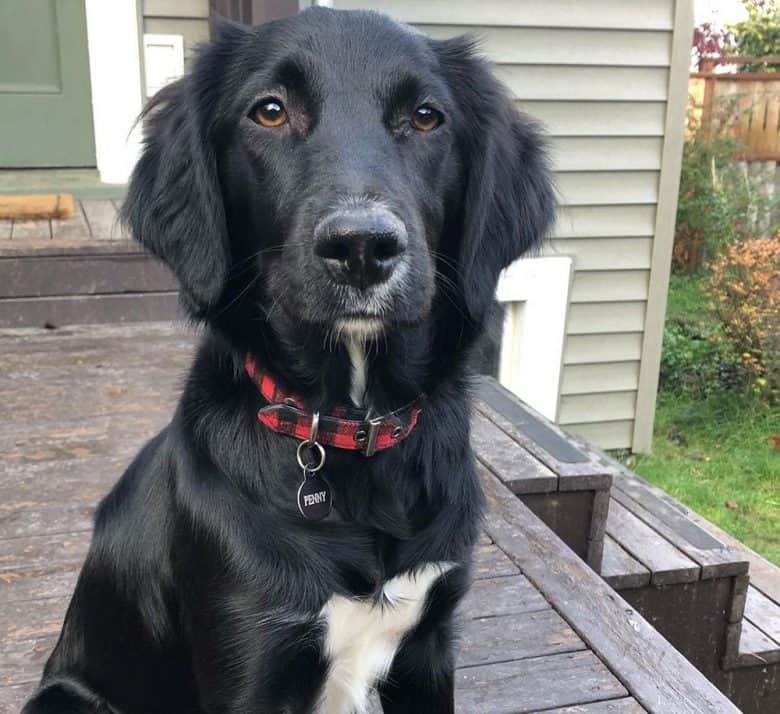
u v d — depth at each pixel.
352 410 0.60
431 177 0.60
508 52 1.83
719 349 2.44
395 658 0.64
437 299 0.62
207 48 0.61
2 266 1.40
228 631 0.56
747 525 1.81
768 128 3.46
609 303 2.02
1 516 0.92
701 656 1.15
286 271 0.55
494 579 0.86
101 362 1.32
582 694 0.71
